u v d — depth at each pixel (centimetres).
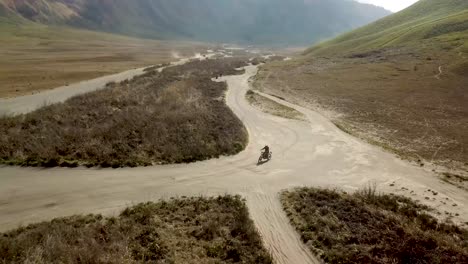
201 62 12331
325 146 4184
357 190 3038
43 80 7300
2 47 13338
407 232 2316
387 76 8156
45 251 1855
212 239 2175
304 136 4569
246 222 2375
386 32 14712
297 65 11581
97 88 6694
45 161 3117
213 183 3020
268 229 2366
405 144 4219
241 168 3397
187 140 3828
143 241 2064
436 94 6388
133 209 2447
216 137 4094
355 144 4262
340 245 2181
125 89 6450
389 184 3192
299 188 3000
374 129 4816
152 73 8838
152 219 2334
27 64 9419
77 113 4556
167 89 6512
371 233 2308
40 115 4341
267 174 3291
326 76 9000
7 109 4978
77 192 2689
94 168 3109
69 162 3136
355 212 2584
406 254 2095
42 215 2353
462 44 9444
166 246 2033
